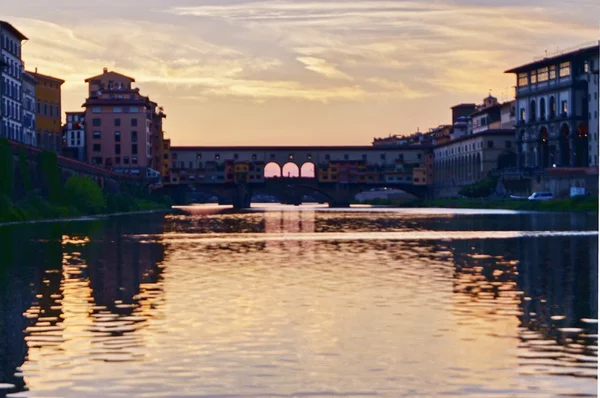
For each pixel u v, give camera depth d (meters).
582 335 28.77
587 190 198.00
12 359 25.67
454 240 78.81
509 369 24.30
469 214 166.75
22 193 135.75
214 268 51.06
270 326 30.61
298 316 32.66
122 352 26.53
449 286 41.50
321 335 29.00
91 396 22.03
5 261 56.09
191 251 65.12
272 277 45.72
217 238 83.31
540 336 28.66
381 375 23.81
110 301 36.75
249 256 60.16
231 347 27.17
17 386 22.92
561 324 30.83
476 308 34.47
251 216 164.12
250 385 22.92
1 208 119.38
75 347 27.23
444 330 29.80
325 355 26.09
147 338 28.59
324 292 39.31
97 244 73.19
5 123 169.12
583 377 23.44
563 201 188.50
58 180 150.12
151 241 77.75
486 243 73.94
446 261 55.47
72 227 104.88
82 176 169.75
